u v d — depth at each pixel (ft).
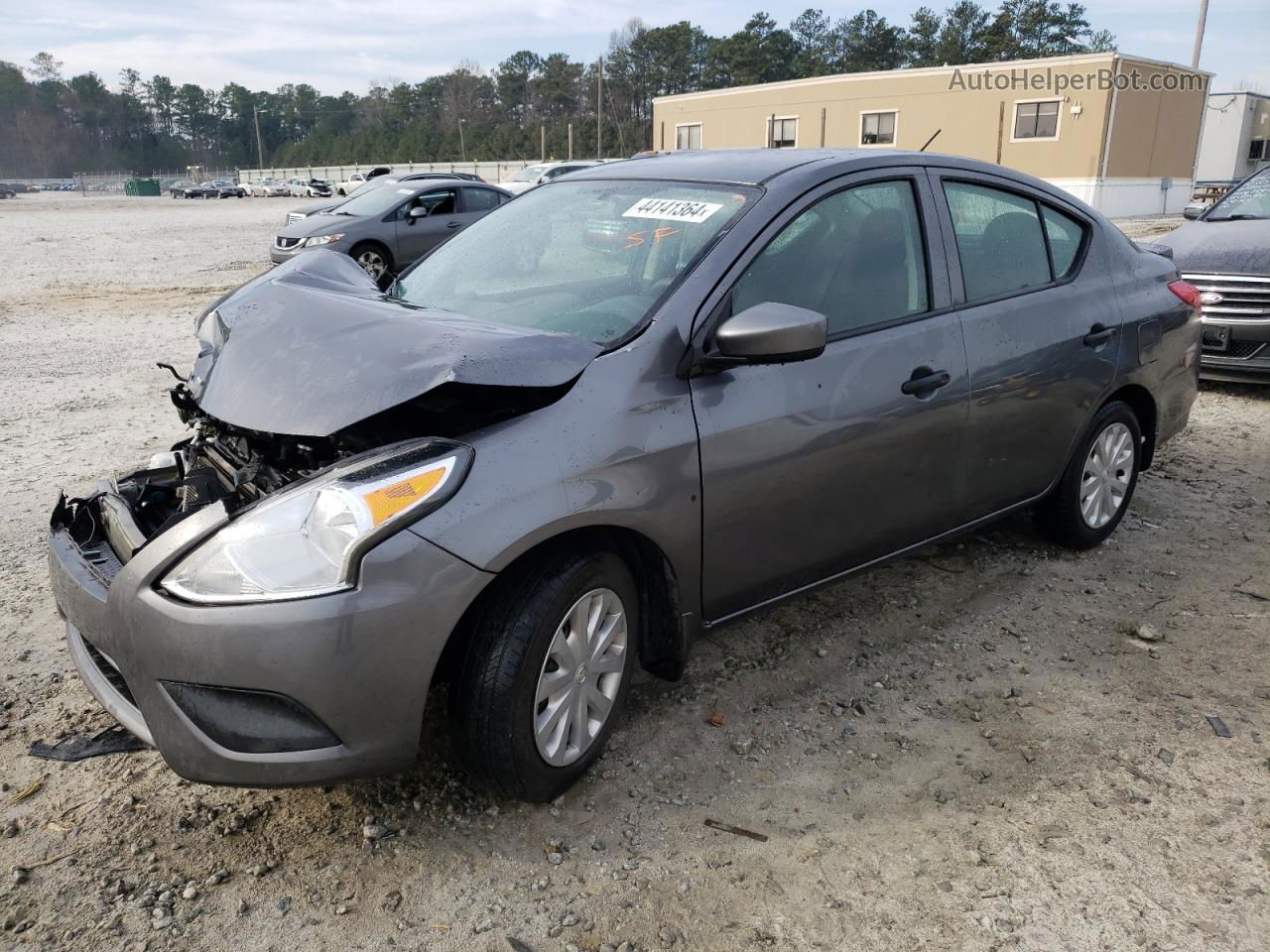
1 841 8.34
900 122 112.06
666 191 10.80
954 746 9.80
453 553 7.45
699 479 8.97
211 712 7.28
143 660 7.42
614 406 8.44
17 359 29.25
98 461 18.61
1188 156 111.75
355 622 7.14
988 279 11.98
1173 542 14.79
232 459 9.67
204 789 9.04
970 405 11.39
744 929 7.51
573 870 8.09
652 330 8.90
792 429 9.62
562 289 10.05
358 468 7.47
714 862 8.20
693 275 9.26
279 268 11.57
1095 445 13.79
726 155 11.71
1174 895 7.82
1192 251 24.13
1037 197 12.94
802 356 8.67
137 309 39.50
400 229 46.42
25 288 46.62
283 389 8.14
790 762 9.53
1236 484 17.37
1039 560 14.12
